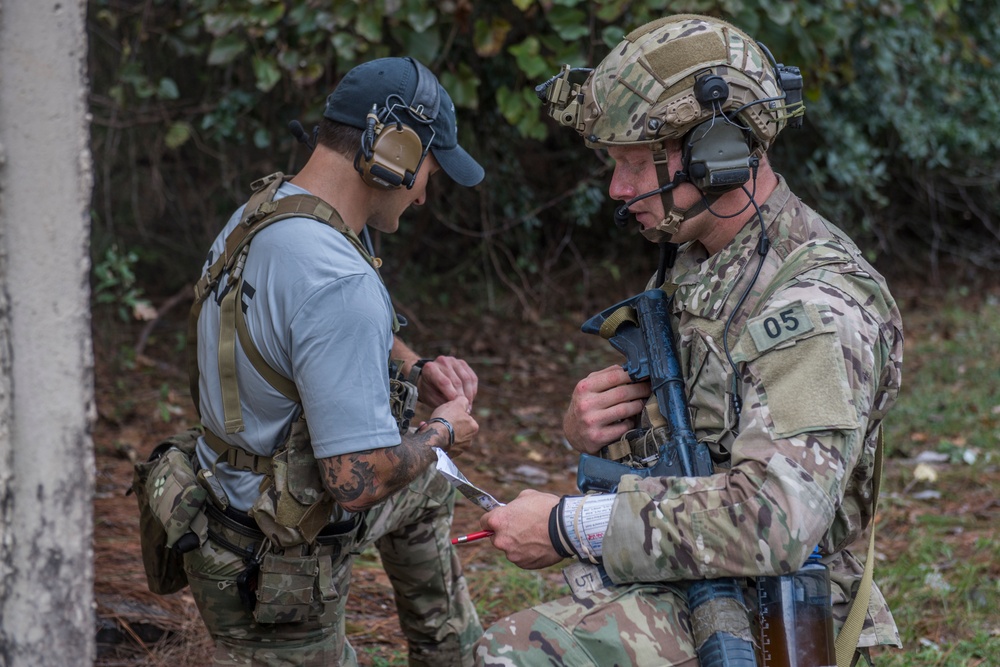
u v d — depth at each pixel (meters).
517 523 1.85
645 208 1.93
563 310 8.59
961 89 8.88
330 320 1.96
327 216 2.08
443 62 6.31
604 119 1.90
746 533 1.66
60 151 1.28
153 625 3.18
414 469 2.07
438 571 2.63
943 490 4.88
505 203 7.85
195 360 2.22
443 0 4.82
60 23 1.27
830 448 1.68
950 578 3.86
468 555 4.00
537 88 2.01
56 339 1.30
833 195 8.75
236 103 6.01
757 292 1.85
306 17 4.90
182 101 6.60
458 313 8.28
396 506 2.42
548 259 8.89
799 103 1.94
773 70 1.94
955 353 7.64
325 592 2.15
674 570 1.71
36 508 1.30
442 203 8.30
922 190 10.34
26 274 1.28
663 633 1.77
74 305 1.31
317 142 2.19
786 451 1.67
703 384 1.87
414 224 8.50
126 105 5.91
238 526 2.12
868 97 8.23
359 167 2.11
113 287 6.77
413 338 7.66
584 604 1.80
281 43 5.11
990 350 7.68
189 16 5.59
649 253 9.46
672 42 1.86
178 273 7.66
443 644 2.70
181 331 7.14
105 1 6.17
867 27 6.25
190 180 7.50
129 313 7.20
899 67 8.48
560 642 1.77
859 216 9.93
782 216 1.91
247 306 2.04
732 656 1.69
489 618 3.47
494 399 6.46
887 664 3.17
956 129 9.09
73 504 1.33
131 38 6.38
